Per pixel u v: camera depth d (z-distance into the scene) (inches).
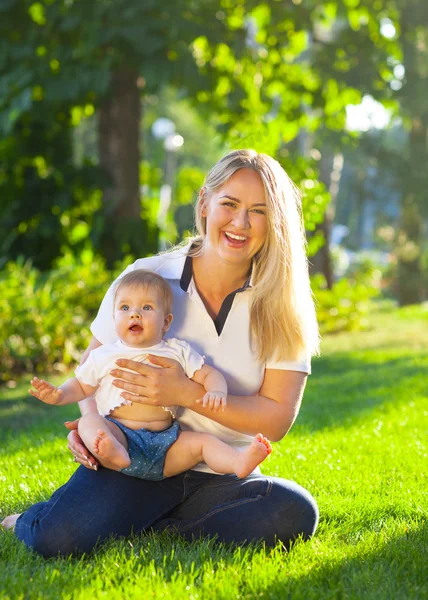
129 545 128.9
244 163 135.7
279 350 139.4
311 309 142.3
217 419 135.6
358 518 149.3
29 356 394.6
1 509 159.6
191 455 133.6
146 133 1466.5
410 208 869.8
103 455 129.3
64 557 127.9
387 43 619.2
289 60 634.8
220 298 141.9
